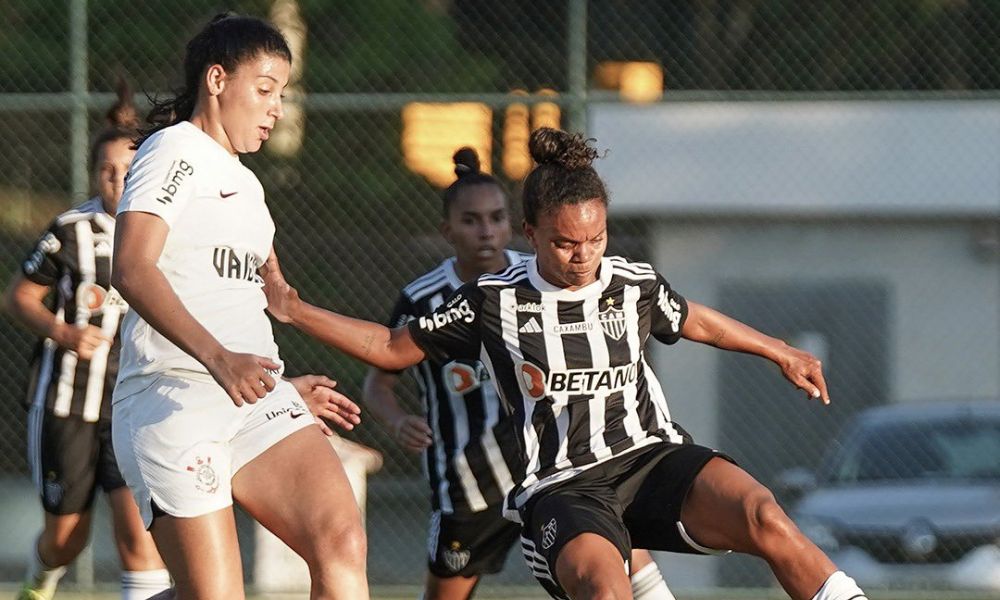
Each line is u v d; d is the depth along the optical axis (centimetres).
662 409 1580
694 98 3025
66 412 2038
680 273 3578
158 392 1399
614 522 1471
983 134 3459
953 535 3133
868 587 3011
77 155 3030
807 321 3638
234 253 1412
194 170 1382
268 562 2939
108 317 2042
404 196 3484
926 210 3475
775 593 2939
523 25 3888
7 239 3338
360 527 1399
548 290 1530
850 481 3331
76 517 2075
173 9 3631
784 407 3634
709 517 1486
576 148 1495
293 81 3756
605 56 4119
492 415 1888
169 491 1380
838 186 3481
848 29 3778
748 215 3519
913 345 3656
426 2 3834
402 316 1927
